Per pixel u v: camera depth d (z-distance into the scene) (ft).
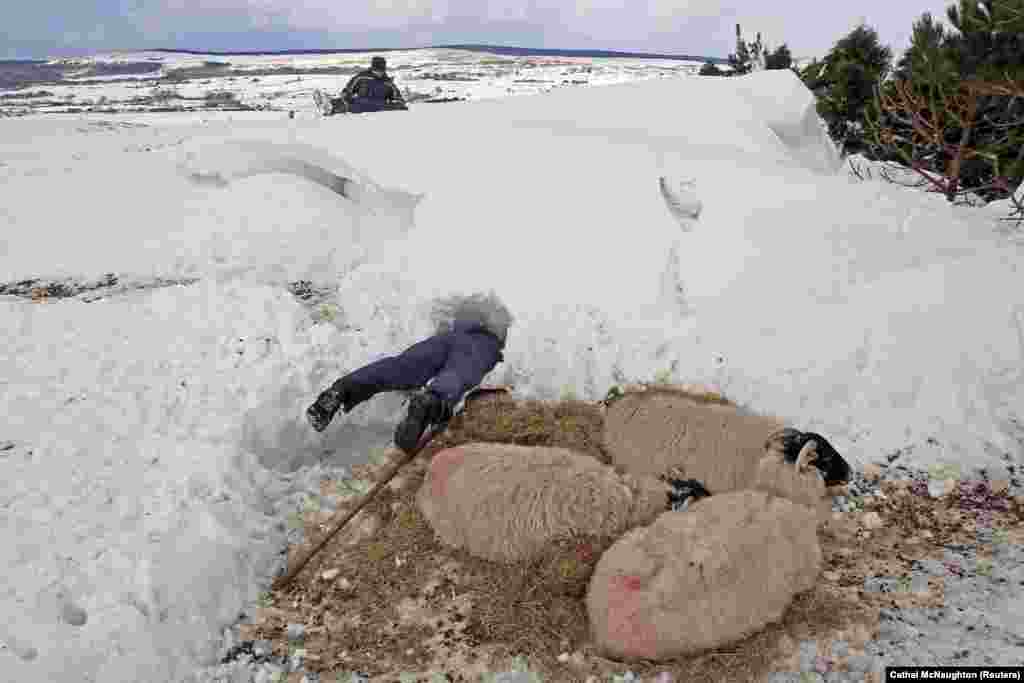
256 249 18.83
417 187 19.72
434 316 15.58
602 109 30.45
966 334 12.16
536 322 14.39
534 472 9.75
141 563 8.44
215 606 8.77
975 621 8.04
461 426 12.47
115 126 45.62
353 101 42.06
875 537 9.78
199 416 11.67
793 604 8.55
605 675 7.82
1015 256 13.93
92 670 7.42
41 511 9.36
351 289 16.46
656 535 8.63
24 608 7.82
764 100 30.91
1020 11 25.82
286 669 8.15
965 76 26.17
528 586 9.00
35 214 21.80
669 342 13.62
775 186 17.15
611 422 11.87
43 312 15.48
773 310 13.57
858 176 27.35
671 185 17.37
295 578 9.57
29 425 11.35
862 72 39.55
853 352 12.41
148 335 14.25
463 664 8.09
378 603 9.07
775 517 8.71
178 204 21.44
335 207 20.24
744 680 7.63
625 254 15.30
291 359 13.41
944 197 19.42
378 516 10.65
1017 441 11.04
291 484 11.35
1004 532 9.58
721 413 11.31
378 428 13.03
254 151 22.20
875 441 11.47
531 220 16.78
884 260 14.37
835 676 7.55
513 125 24.97
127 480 10.11
